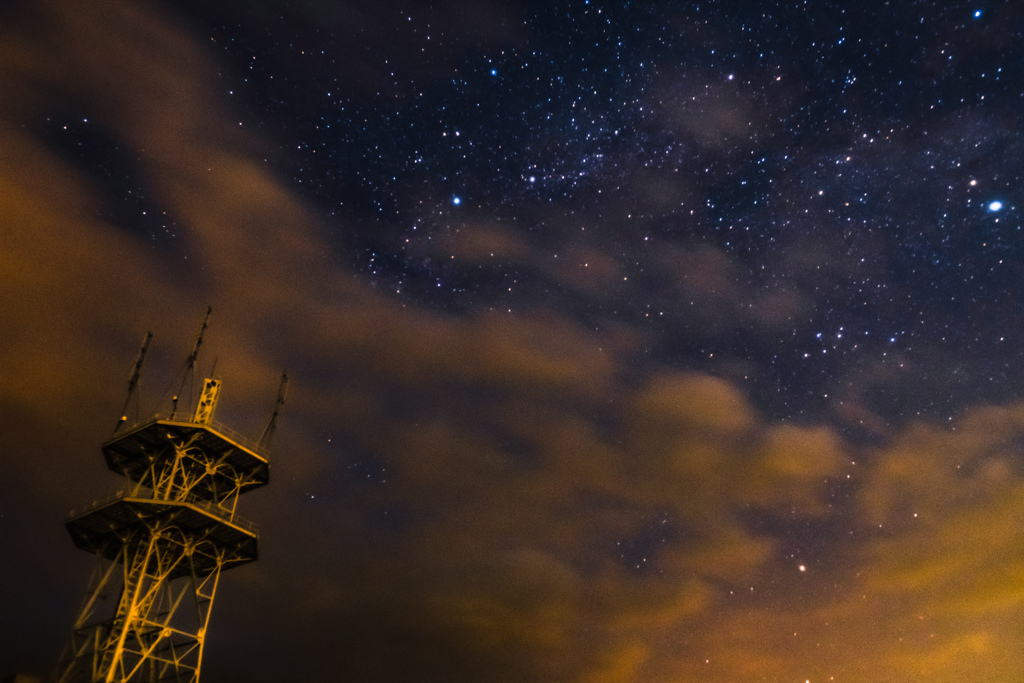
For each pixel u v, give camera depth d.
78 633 40.56
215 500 45.66
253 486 46.88
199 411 45.38
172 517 42.22
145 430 43.47
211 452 45.03
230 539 44.25
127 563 42.56
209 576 44.44
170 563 43.28
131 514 41.81
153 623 41.22
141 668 40.25
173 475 43.53
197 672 41.12
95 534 43.09
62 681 39.03
